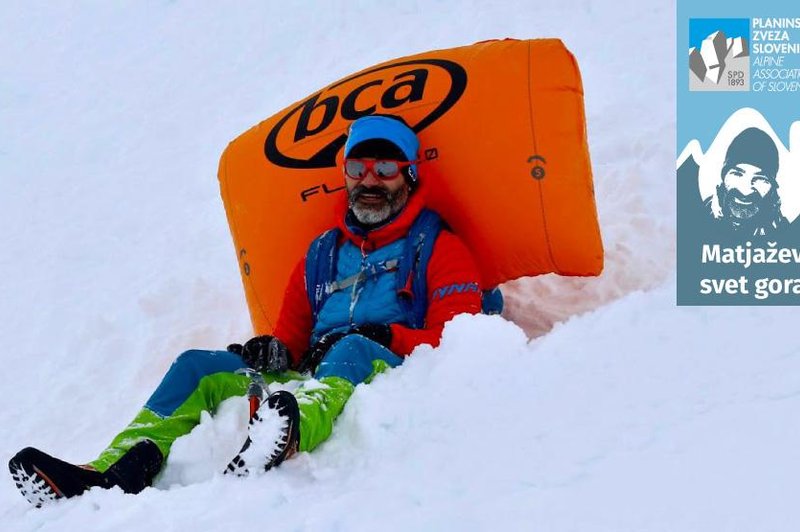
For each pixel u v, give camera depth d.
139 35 13.34
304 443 3.43
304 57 11.37
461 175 4.69
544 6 10.70
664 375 3.37
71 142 10.51
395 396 3.63
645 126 7.29
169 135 10.21
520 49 4.76
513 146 4.62
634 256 5.41
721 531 2.45
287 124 5.25
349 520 2.84
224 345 5.78
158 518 3.12
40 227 8.51
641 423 3.04
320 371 3.83
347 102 5.06
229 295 6.37
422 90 4.84
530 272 4.85
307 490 3.17
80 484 3.39
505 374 3.66
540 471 2.90
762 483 2.60
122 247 7.80
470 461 3.07
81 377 5.78
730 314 3.76
